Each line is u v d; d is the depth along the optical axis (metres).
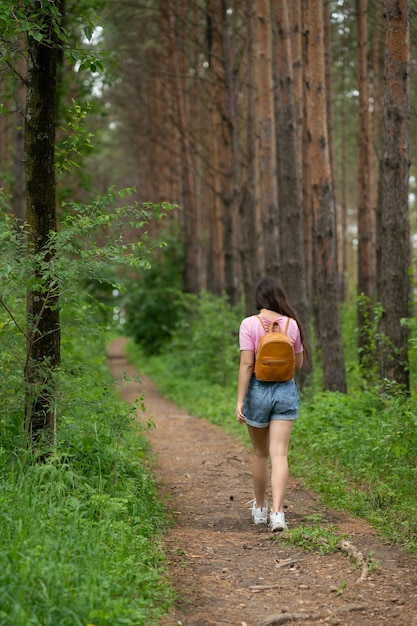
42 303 5.49
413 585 4.20
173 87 22.70
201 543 5.17
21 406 5.51
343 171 29.53
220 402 14.29
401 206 9.02
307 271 18.59
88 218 5.23
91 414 6.28
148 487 6.35
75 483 5.29
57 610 3.33
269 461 8.06
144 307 26.33
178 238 25.95
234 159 17.48
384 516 5.58
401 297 9.09
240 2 18.42
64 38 5.35
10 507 4.42
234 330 17.98
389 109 8.91
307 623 3.68
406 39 8.78
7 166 19.25
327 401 9.84
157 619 3.64
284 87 12.10
